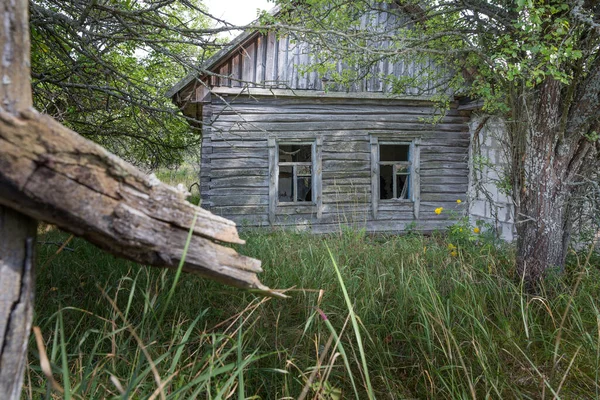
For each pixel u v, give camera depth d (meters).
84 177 0.70
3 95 0.64
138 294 3.33
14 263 0.70
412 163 8.77
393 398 2.20
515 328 2.98
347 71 5.00
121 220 0.75
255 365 2.37
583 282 3.66
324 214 8.39
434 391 2.31
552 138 3.77
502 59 3.71
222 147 7.97
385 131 8.62
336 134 8.45
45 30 3.46
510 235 7.02
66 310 3.04
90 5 2.88
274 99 8.17
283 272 3.95
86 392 1.62
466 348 2.66
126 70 5.66
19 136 0.64
